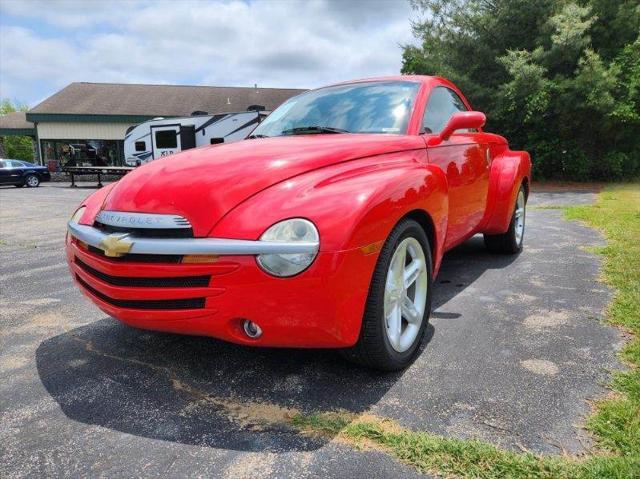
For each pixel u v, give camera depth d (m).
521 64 13.95
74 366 2.63
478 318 3.16
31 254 5.83
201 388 2.36
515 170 4.48
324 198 2.18
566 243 5.47
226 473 1.74
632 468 1.65
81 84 32.44
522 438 1.87
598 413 2.01
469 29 16.33
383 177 2.41
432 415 2.05
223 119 17.70
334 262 2.03
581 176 15.24
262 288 2.04
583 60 13.67
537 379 2.32
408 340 2.55
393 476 1.69
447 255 5.05
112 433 2.00
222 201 2.23
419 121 3.31
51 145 28.67
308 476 1.71
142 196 2.39
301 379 2.42
